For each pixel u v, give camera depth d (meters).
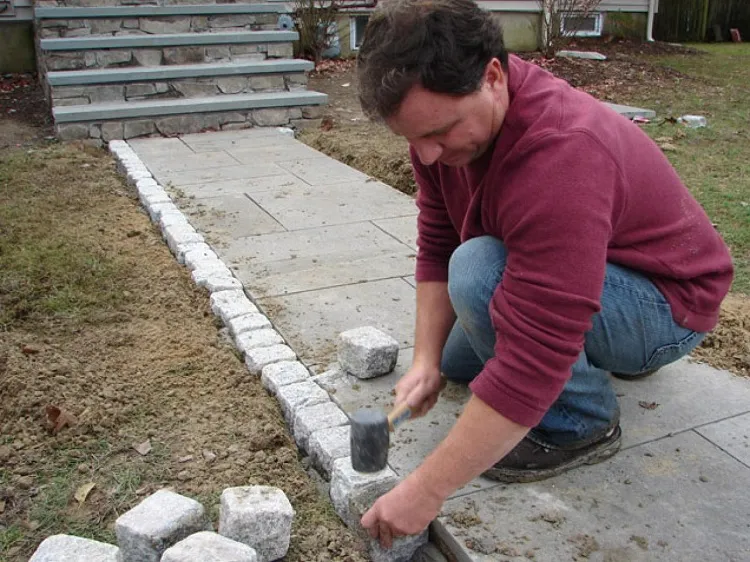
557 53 11.94
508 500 2.25
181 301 3.73
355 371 2.95
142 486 2.43
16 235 4.55
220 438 2.66
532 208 1.69
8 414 2.77
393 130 1.67
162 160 6.45
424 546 2.19
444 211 2.41
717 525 2.14
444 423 2.62
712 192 5.36
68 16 7.79
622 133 1.92
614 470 2.37
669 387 2.84
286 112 7.89
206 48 8.09
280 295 3.72
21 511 2.33
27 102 8.69
